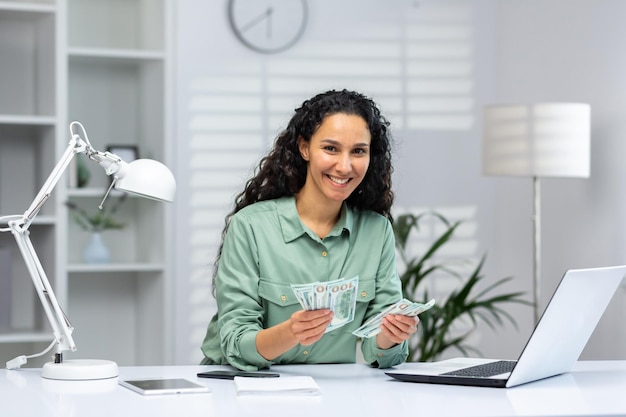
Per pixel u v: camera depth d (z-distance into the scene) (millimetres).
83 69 4984
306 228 2588
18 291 4906
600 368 2553
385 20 5332
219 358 2629
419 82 5402
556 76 4914
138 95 5078
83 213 4762
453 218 5469
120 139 5062
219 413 1850
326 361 2635
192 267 4973
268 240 2590
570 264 4777
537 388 2197
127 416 1817
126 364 5133
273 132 5121
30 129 4871
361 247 2658
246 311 2535
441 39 5438
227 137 5039
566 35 4816
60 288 4500
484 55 5512
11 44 4879
